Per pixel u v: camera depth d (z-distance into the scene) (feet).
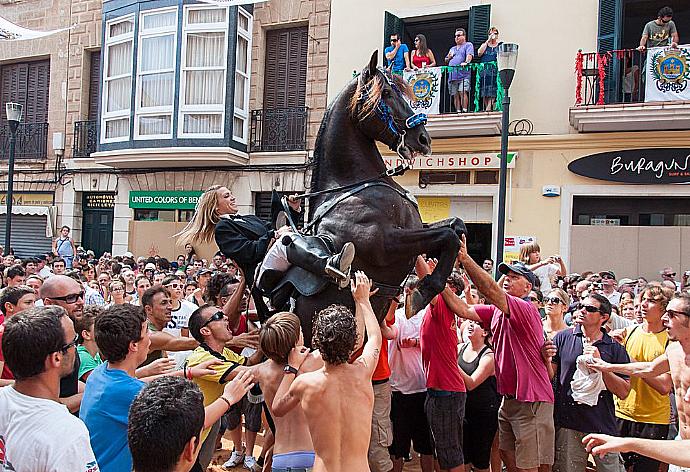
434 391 16.30
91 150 51.57
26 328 8.46
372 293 11.56
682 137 35.73
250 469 19.26
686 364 12.96
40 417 8.18
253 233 13.58
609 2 37.01
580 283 25.16
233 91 45.34
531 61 39.01
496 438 18.62
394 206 12.11
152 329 16.42
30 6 54.54
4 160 54.54
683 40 45.55
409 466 20.83
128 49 48.62
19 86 55.57
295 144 45.42
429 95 40.34
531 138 38.65
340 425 10.28
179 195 48.26
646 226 36.58
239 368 12.76
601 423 15.52
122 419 9.73
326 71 44.70
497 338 15.93
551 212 38.32
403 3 42.55
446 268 11.40
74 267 33.99
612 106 35.06
